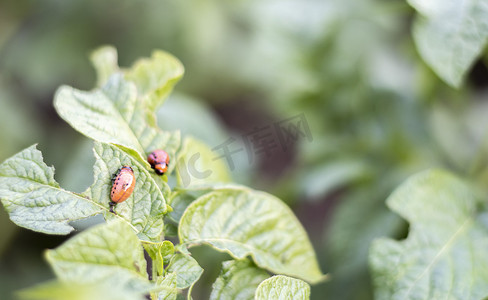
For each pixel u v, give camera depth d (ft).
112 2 2.40
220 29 2.52
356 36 1.66
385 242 1.30
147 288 1.06
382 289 1.27
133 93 1.20
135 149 1.16
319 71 1.64
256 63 2.48
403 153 1.60
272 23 1.65
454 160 1.61
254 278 1.18
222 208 1.20
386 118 1.60
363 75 1.62
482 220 1.34
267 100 2.66
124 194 1.13
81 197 1.13
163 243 1.14
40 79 2.41
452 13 1.27
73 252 1.05
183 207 1.20
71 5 2.42
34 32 2.46
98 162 1.14
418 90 1.60
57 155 2.27
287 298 1.14
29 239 2.11
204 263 1.47
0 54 2.41
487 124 1.71
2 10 2.43
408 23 1.76
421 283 1.27
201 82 2.60
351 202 1.57
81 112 1.17
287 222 1.22
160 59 1.28
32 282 2.01
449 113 1.68
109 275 1.06
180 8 2.43
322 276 1.22
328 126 1.65
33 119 2.38
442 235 1.31
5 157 2.12
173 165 1.19
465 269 1.28
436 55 1.27
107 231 1.07
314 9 1.66
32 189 1.13
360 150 1.62
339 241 1.54
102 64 1.34
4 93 2.28
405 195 1.34
